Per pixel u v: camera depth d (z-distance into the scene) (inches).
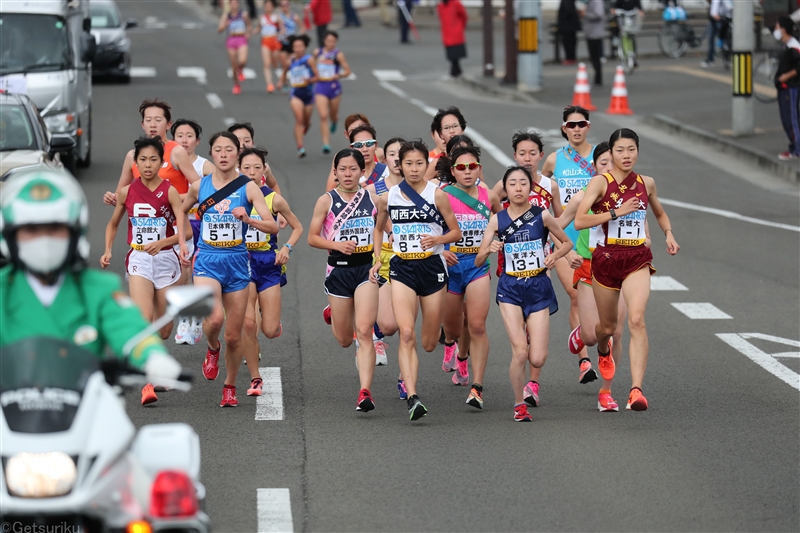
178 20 7209.6
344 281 1325.0
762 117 3698.3
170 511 628.1
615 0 4837.6
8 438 608.4
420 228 1278.3
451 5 4763.8
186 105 3973.9
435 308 1302.9
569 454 1168.8
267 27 4284.0
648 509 1012.5
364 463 1140.5
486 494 1050.7
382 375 1503.4
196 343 1633.9
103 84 4475.9
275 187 1576.0
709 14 4877.0
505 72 4495.6
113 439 630.5
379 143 3265.3
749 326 1727.4
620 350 1385.3
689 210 2598.4
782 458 1158.3
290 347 1617.9
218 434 1233.4
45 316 685.9
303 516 995.3
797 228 2428.6
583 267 1380.4
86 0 3125.0
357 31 6717.5
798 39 3122.5
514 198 1279.5
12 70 2736.2
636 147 1275.8
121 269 2046.0
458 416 1314.0
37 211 660.7
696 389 1421.0
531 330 1294.3
